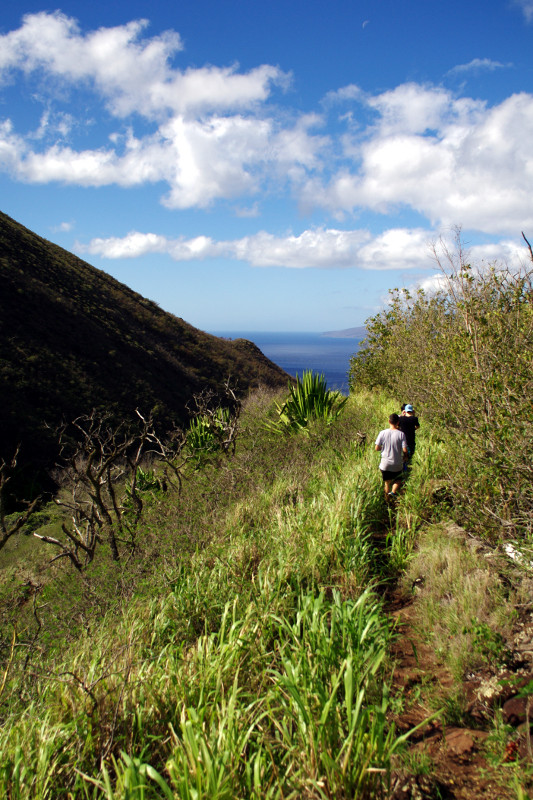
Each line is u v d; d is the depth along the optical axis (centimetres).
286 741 208
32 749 228
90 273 5847
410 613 352
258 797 175
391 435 618
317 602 296
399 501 566
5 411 2511
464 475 459
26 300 3784
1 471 727
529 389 399
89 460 732
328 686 239
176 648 326
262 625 316
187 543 598
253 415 1429
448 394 516
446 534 446
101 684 268
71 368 3288
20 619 557
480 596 317
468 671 263
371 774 185
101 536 738
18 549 1218
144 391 3541
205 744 187
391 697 253
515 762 186
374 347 1435
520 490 384
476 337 477
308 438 998
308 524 501
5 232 5016
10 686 340
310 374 1205
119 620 421
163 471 1017
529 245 380
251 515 630
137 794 179
